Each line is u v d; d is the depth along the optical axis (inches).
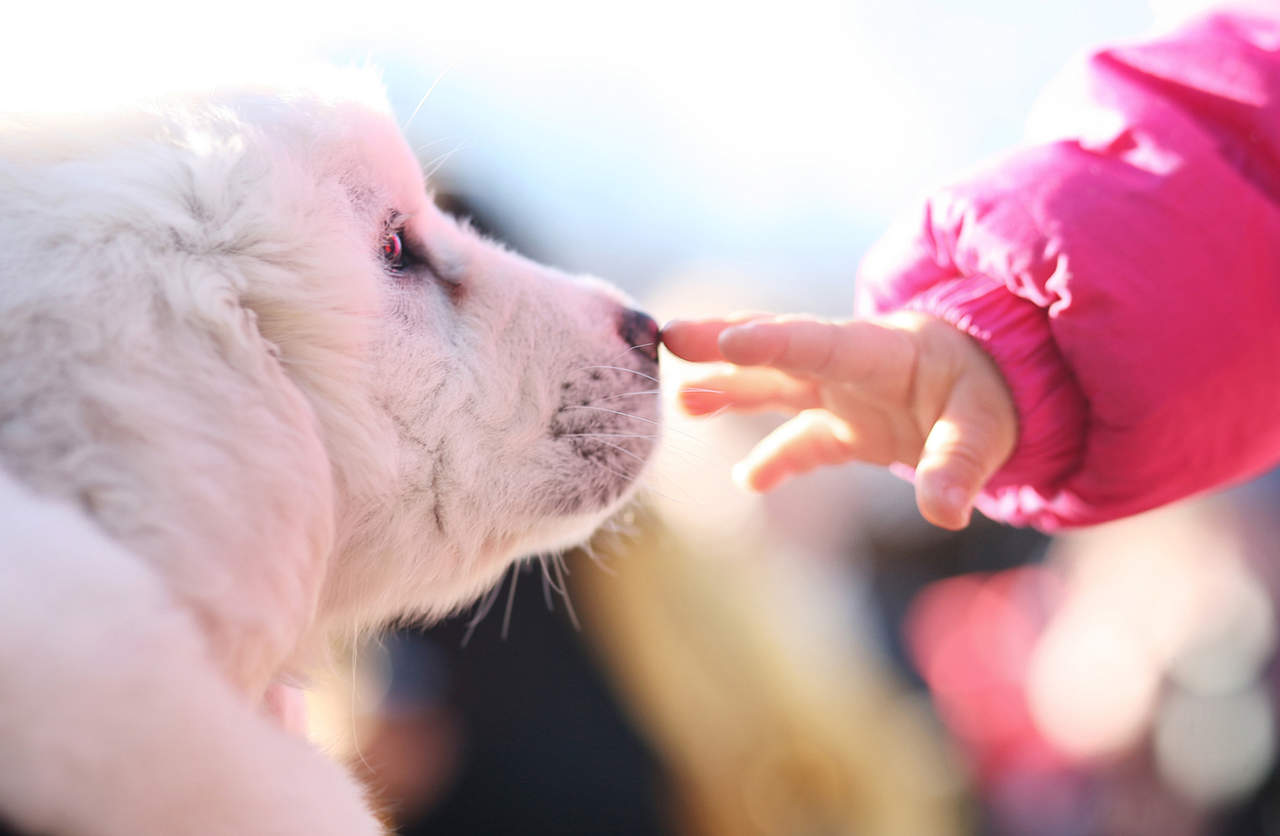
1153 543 45.9
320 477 34.8
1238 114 36.6
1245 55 36.8
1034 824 47.5
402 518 37.0
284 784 32.4
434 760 40.6
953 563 62.6
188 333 33.9
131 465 32.9
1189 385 36.1
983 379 36.2
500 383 37.7
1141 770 45.1
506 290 38.2
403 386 36.7
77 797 29.6
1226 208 36.2
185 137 35.0
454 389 37.3
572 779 40.5
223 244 34.7
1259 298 36.2
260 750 32.2
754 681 41.4
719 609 41.4
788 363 35.7
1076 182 36.5
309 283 35.4
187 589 32.9
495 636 40.8
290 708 37.4
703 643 41.1
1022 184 36.7
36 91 35.2
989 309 36.3
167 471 33.1
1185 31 37.5
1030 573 56.9
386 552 37.0
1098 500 36.9
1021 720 49.3
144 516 32.8
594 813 40.4
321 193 35.9
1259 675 43.6
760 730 41.3
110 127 34.9
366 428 36.0
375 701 40.9
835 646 45.4
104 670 30.2
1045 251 36.1
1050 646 48.9
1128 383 35.9
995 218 36.6
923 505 34.9
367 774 40.4
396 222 37.1
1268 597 43.8
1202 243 36.0
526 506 38.0
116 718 30.2
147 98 35.4
